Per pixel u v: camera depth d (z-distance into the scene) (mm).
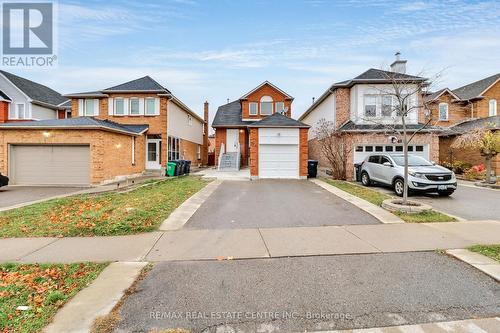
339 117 19344
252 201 9914
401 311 3270
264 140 17109
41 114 27156
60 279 4090
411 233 6125
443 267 4418
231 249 5238
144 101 21984
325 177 18344
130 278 4102
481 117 23000
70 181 15398
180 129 25641
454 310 3287
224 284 3920
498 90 23672
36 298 3545
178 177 19016
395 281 3973
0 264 4586
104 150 15656
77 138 15227
